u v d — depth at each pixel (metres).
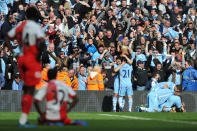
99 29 54.06
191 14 64.25
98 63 46.72
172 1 66.88
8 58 42.47
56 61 42.47
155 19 59.97
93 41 48.75
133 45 50.03
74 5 58.97
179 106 36.75
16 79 41.31
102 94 38.41
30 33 19.61
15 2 53.94
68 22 52.72
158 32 52.34
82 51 48.41
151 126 20.17
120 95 38.56
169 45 50.81
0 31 49.25
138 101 39.06
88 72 44.28
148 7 62.50
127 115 27.67
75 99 19.69
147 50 48.75
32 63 19.50
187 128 19.36
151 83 38.88
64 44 48.62
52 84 19.53
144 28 53.16
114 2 58.75
